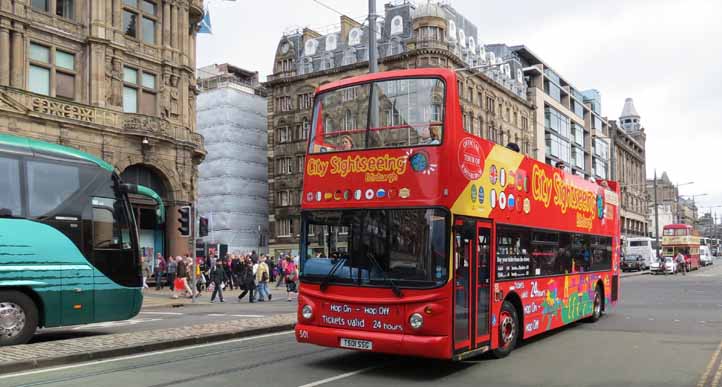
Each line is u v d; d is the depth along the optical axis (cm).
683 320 1731
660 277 4956
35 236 1246
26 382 872
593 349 1213
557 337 1391
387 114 988
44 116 2797
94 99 3123
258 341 1296
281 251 6644
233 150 6744
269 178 6825
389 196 954
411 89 979
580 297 1537
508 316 1123
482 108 6316
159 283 3269
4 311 1187
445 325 898
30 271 1228
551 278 1340
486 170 1051
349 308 957
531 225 1237
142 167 3388
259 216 6969
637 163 12706
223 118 6744
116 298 1356
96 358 1064
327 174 1019
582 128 9738
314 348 1197
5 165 1230
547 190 1340
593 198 1683
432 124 952
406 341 902
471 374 959
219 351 1158
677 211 14925
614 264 1862
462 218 955
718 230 17925
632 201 11781
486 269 1037
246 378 905
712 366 1026
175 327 1443
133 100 3391
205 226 2541
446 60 5719
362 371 973
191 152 3641
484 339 1017
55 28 3011
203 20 4159
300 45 6844
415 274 916
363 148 991
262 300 2667
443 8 6128
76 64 3120
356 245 970
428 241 915
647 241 6500
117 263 1367
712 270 6675
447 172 932
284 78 6744
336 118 1033
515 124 7150
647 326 1591
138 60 3400
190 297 2856
